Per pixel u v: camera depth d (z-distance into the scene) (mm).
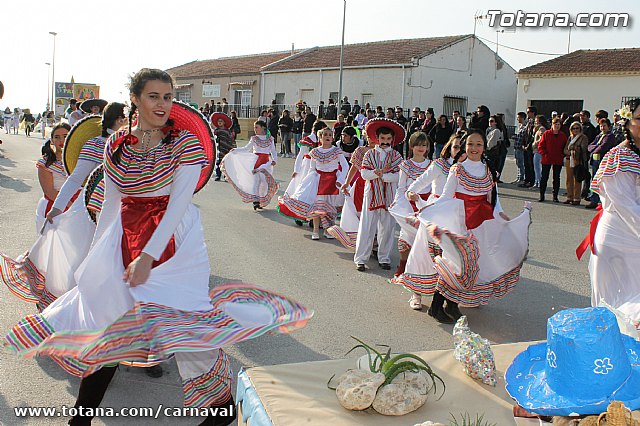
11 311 5703
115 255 3268
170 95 3350
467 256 5480
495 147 15086
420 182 6406
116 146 3359
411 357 3605
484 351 3770
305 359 4887
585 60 30031
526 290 7031
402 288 6965
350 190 8352
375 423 3248
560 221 11469
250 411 3357
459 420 3328
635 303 4484
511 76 36812
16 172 17234
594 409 2912
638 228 4527
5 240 8570
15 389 4195
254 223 10695
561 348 3002
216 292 3389
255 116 38219
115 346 3029
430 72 32938
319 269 7719
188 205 3373
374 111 24203
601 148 12055
